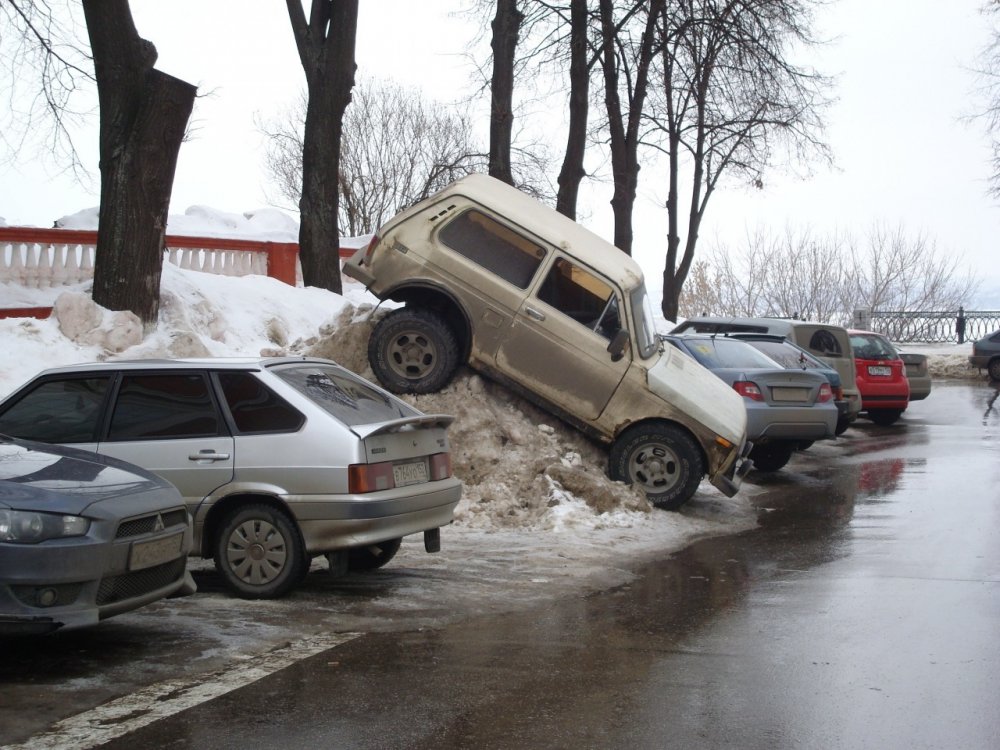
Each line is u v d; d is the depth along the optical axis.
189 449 7.49
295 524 7.39
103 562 5.82
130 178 14.26
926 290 47.91
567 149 23.33
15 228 16.12
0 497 5.69
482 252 11.44
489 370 11.38
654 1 23.02
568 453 11.39
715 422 11.05
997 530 10.24
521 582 8.09
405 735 4.79
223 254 20.36
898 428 20.92
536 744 4.67
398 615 7.05
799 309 48.44
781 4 24.06
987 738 4.74
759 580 8.17
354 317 12.68
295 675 5.69
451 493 8.19
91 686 5.49
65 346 13.22
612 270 11.26
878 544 9.66
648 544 9.72
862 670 5.78
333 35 19.44
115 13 14.24
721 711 5.10
